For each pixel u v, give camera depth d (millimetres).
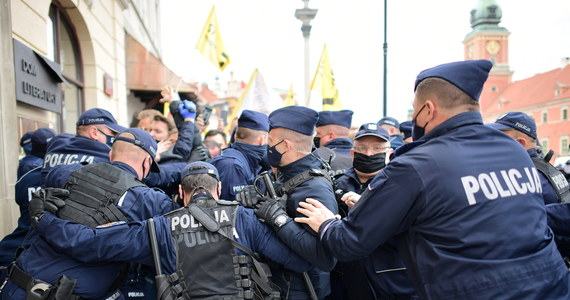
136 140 2217
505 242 1409
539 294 1384
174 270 1874
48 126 5152
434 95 1633
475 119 1626
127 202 1999
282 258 1938
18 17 4270
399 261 2256
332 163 3240
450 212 1443
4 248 2688
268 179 2174
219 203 1938
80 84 6977
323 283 2234
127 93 10875
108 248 1811
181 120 3729
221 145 6289
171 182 3137
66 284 1804
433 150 1537
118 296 2090
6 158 3727
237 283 1803
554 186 2496
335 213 2012
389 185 1532
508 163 1559
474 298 1370
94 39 7207
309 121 2160
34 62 4395
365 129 2588
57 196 1948
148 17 15797
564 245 2211
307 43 12117
